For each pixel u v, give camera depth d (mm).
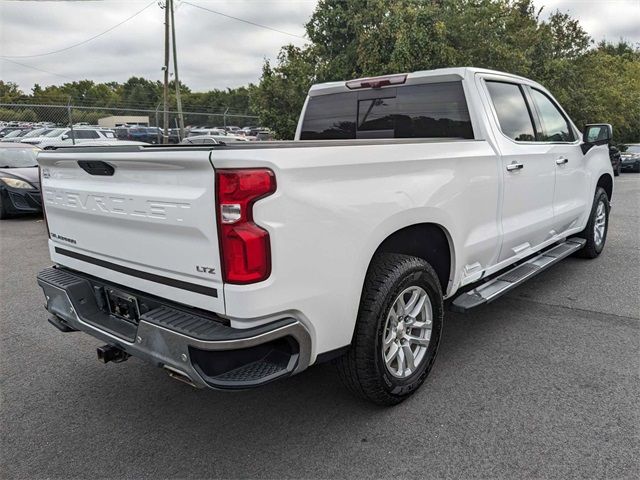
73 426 2967
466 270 3568
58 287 3018
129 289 2762
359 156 2578
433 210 3062
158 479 2500
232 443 2773
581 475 2430
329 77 16297
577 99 21109
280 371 2332
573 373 3422
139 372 3635
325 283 2449
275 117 17672
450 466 2523
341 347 2641
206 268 2270
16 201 9914
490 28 15898
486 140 3711
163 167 2334
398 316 2967
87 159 2709
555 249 5238
